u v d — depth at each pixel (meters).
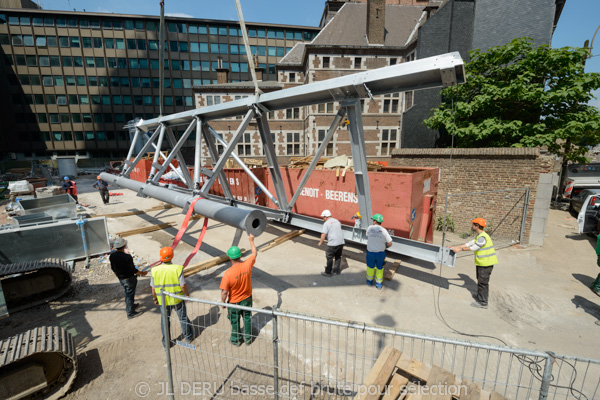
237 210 4.48
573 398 3.29
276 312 2.70
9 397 3.07
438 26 16.08
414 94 16.58
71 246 6.94
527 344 4.28
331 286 6.06
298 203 9.92
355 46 22.42
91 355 4.04
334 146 23.94
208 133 8.23
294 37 51.56
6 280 5.02
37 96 45.66
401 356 3.29
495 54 12.10
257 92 6.22
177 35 48.09
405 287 6.06
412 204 7.23
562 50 10.83
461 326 4.72
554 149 13.98
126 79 47.72
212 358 3.93
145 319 4.91
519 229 9.16
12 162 36.50
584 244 9.02
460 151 9.88
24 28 43.38
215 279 6.38
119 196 17.31
